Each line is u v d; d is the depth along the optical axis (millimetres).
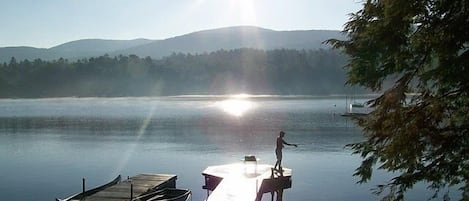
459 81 7582
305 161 41531
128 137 63031
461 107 8070
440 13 7457
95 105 151375
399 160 8117
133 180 24938
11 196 29953
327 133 63406
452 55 7418
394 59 8125
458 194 26109
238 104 147625
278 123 79250
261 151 48219
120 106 142625
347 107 119500
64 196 29797
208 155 46062
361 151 9109
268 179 21484
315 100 172125
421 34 7652
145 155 46812
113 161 43562
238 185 20328
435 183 8758
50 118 96938
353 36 8570
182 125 78500
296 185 31828
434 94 8125
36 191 31391
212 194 18859
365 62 8203
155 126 77688
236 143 54906
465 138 7750
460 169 8266
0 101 193750
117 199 20359
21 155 47938
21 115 105938
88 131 71625
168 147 52375
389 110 8219
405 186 8461
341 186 31312
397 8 7535
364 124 8820
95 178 35719
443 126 8188
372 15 8297
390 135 8180
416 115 7898
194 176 35406
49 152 49906
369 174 8906
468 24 7141
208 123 81250
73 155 47500
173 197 23000
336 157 43438
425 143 7914
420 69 8117
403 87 8148
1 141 60125
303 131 66438
